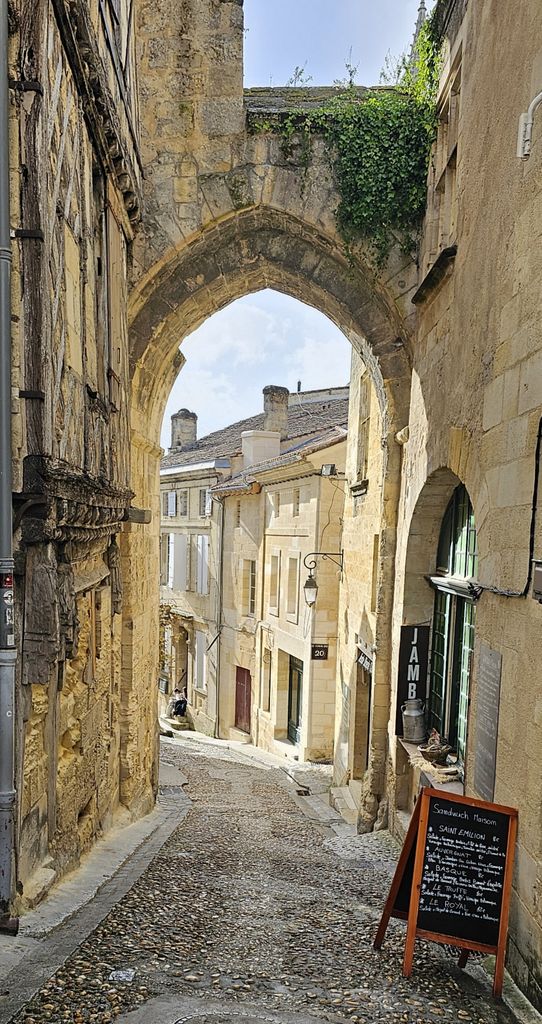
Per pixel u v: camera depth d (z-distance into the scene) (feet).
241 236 28.60
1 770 12.01
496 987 11.60
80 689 17.99
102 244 19.06
